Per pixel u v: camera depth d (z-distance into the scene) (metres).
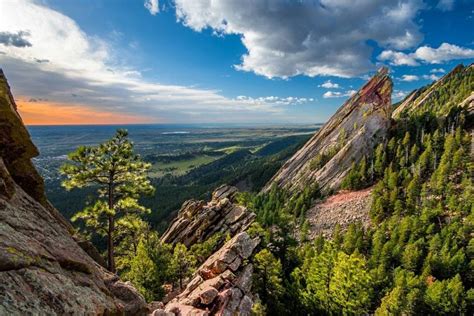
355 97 158.25
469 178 91.69
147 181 29.53
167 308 27.44
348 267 46.66
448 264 67.31
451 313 53.78
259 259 47.03
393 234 79.75
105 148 27.23
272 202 124.25
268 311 45.75
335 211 106.62
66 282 8.51
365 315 45.59
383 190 101.75
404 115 148.62
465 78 180.12
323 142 154.75
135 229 30.38
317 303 48.09
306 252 64.44
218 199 103.81
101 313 8.84
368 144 130.62
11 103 14.72
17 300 6.45
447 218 83.38
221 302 30.67
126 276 42.78
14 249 7.75
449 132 118.06
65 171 25.72
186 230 75.94
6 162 13.58
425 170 105.50
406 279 59.28
